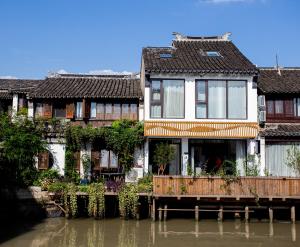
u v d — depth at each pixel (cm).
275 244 1684
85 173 2450
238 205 2117
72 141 2453
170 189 2053
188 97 2405
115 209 2175
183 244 1669
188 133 2375
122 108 2542
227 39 2961
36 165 2436
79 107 2545
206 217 2188
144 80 2452
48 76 2958
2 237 1730
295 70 2861
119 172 2470
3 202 2058
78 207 2155
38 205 2105
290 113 2567
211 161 2475
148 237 1772
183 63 2480
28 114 2538
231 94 2427
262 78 2720
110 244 1648
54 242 1662
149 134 2366
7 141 2222
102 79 2914
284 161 2402
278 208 2102
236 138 2419
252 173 2306
